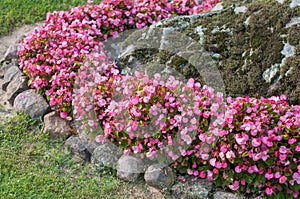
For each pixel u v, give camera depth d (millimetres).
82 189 2559
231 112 2447
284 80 2705
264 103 2516
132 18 3512
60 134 2922
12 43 4141
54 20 3510
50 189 2549
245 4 3117
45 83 3125
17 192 2506
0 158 2740
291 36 2770
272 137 2342
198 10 3650
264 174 2377
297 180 2316
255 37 2891
